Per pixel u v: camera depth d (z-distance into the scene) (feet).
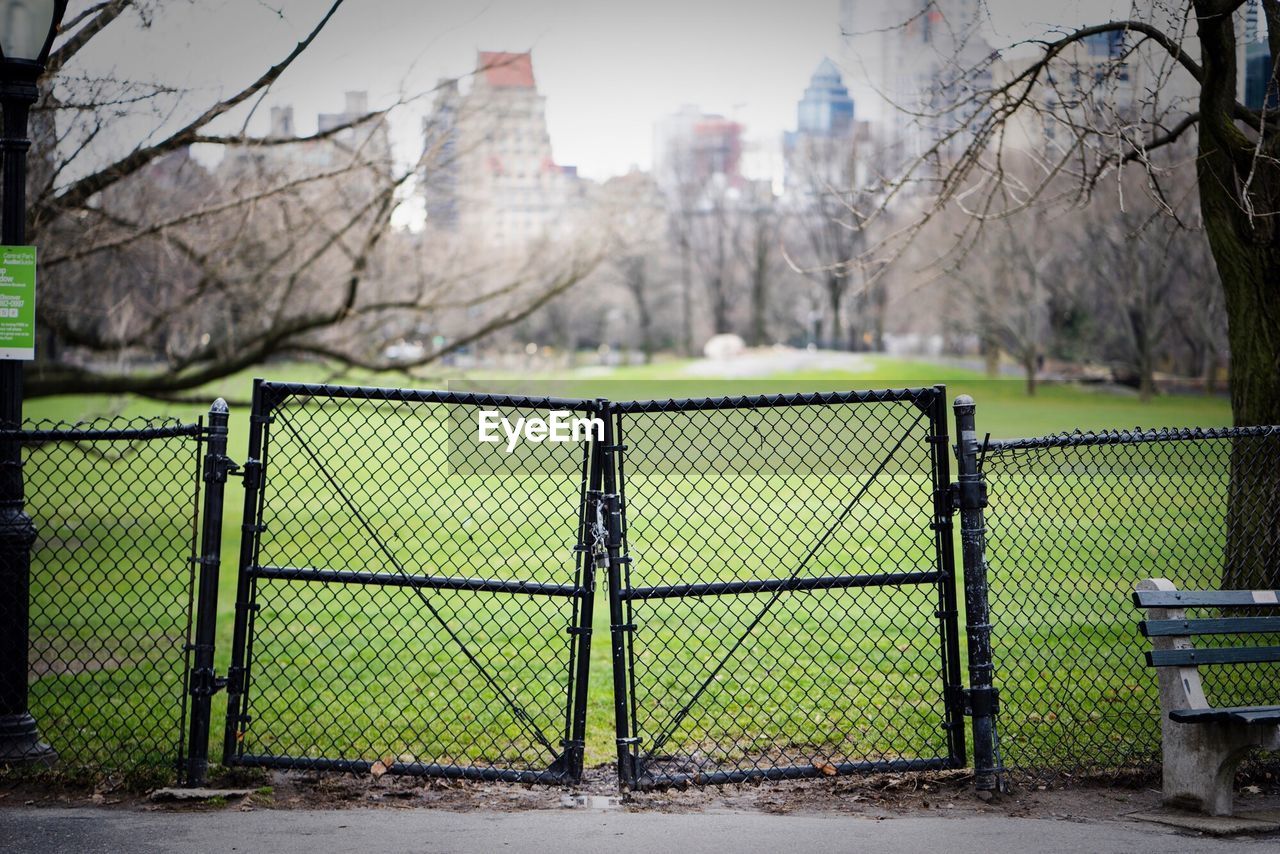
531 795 19.08
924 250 131.23
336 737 23.16
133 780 19.39
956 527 53.47
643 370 230.27
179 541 54.29
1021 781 19.92
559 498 63.00
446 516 59.62
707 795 19.16
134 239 48.96
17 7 20.18
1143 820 17.89
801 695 26.89
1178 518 50.24
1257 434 20.63
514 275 71.31
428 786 19.38
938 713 24.75
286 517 61.57
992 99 30.81
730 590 19.35
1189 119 29.43
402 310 67.97
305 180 47.75
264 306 61.41
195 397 65.87
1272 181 26.45
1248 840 16.92
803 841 16.71
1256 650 19.20
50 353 64.69
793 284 309.01
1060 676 27.68
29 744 20.22
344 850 16.17
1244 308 26.86
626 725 19.34
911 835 17.02
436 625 35.96
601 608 39.58
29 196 44.68
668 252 304.09
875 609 37.04
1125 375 217.56
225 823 17.38
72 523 60.85
